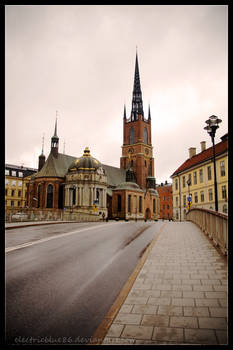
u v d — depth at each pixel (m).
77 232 21.36
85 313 5.86
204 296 6.54
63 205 70.88
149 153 104.75
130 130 104.62
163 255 11.14
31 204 73.38
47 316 5.70
